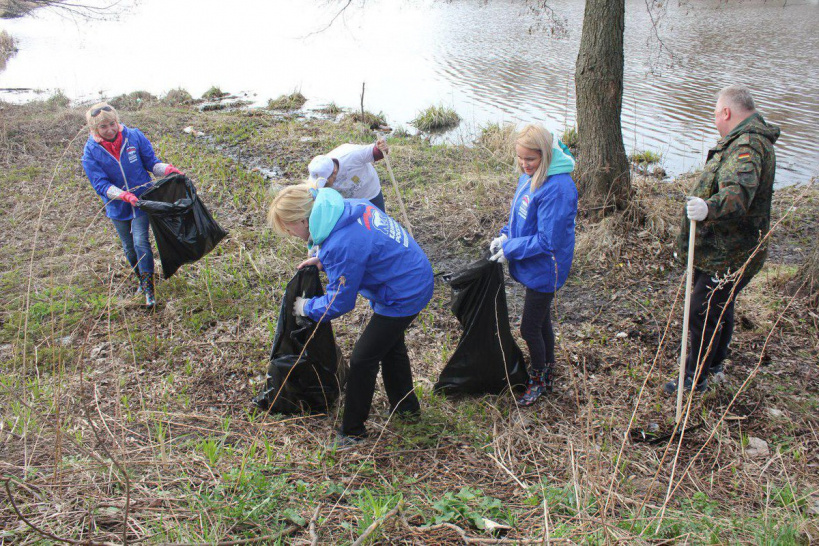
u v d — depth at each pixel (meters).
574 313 5.19
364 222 3.23
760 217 3.65
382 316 3.42
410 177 8.72
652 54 17.72
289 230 3.26
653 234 6.30
